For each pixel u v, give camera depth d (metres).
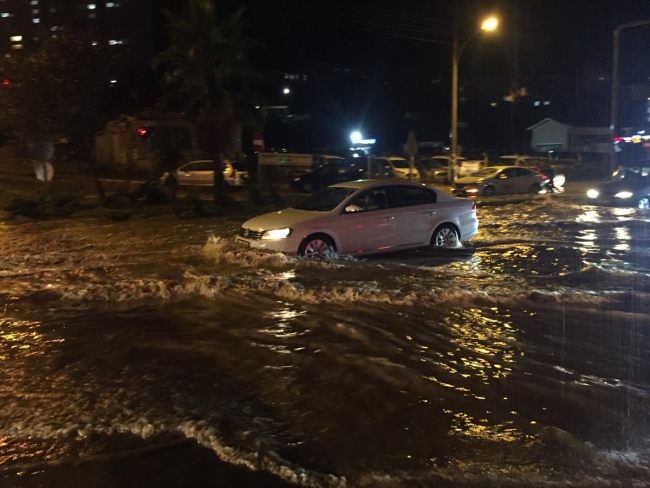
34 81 20.72
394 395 5.33
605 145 63.81
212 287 9.12
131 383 5.65
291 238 10.84
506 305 8.32
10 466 4.25
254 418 4.89
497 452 4.35
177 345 6.71
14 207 19.47
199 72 21.53
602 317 7.80
